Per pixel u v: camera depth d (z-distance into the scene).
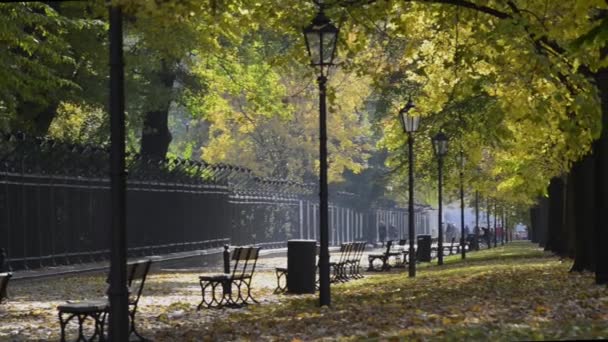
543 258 47.75
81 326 17.64
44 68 31.30
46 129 44.47
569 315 17.75
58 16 31.30
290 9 24.33
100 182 45.31
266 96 57.34
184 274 42.50
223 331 19.11
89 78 43.28
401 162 56.16
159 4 18.81
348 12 24.69
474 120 41.91
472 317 18.16
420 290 28.20
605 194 25.11
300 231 81.69
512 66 23.30
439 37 28.80
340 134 90.31
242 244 68.06
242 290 32.50
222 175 64.50
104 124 52.84
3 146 39.28
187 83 53.34
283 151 90.38
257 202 71.56
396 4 26.81
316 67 24.88
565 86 22.83
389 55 34.38
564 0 23.03
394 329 17.34
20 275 36.81
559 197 52.91
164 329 20.09
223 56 52.78
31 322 21.89
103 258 45.44
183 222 55.62
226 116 79.81
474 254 66.50
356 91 86.62
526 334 14.42
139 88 48.44
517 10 23.28
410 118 38.91
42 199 40.78
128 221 49.09
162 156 57.34
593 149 25.53
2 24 28.83
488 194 64.56
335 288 33.22
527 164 45.00
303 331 18.38
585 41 13.70
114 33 14.92
